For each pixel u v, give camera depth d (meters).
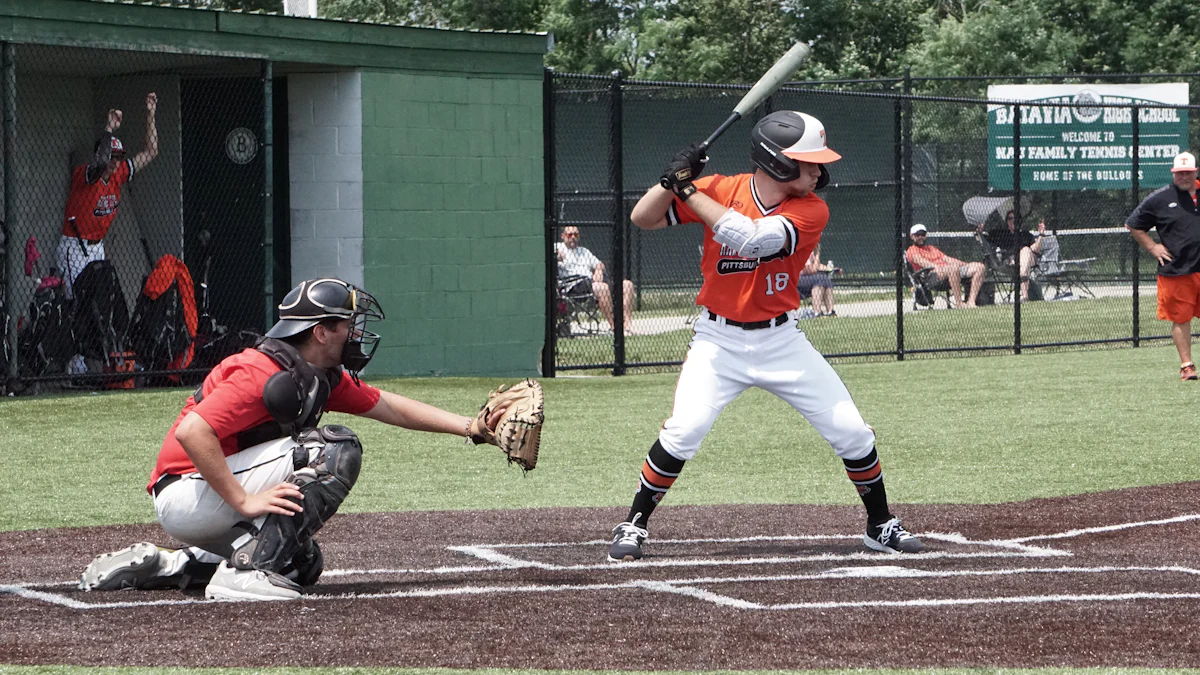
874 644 7.54
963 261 43.84
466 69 25.00
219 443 8.45
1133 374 25.12
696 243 40.03
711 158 43.81
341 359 8.83
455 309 25.12
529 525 12.26
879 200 47.91
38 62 23.45
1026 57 62.66
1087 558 10.35
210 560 9.19
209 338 23.58
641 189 34.09
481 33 25.02
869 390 23.31
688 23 62.78
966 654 7.36
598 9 65.38
